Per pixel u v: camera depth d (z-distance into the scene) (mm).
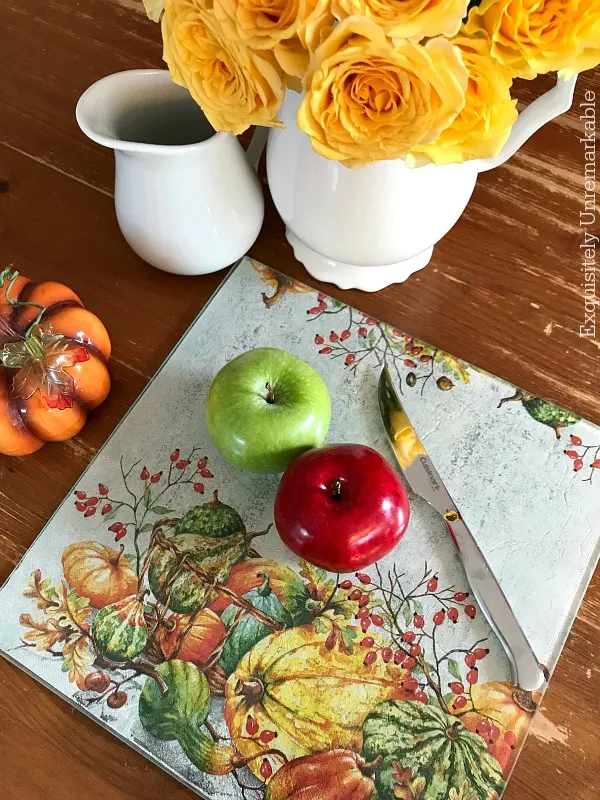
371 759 449
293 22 325
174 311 604
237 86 371
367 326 593
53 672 480
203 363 580
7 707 472
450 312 599
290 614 492
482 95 353
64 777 451
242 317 598
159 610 497
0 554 520
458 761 447
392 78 327
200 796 443
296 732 458
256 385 500
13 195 651
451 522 511
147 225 544
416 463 531
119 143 462
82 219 641
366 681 472
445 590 499
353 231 513
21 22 716
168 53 386
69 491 537
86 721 467
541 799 439
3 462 547
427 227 516
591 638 483
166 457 545
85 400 533
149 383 571
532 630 484
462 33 352
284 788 442
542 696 465
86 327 518
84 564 512
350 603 495
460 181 495
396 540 476
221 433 496
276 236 632
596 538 512
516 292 604
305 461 474
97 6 716
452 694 468
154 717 464
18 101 688
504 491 529
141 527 522
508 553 509
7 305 494
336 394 568
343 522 451
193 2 349
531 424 552
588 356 580
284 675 474
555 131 659
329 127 351
